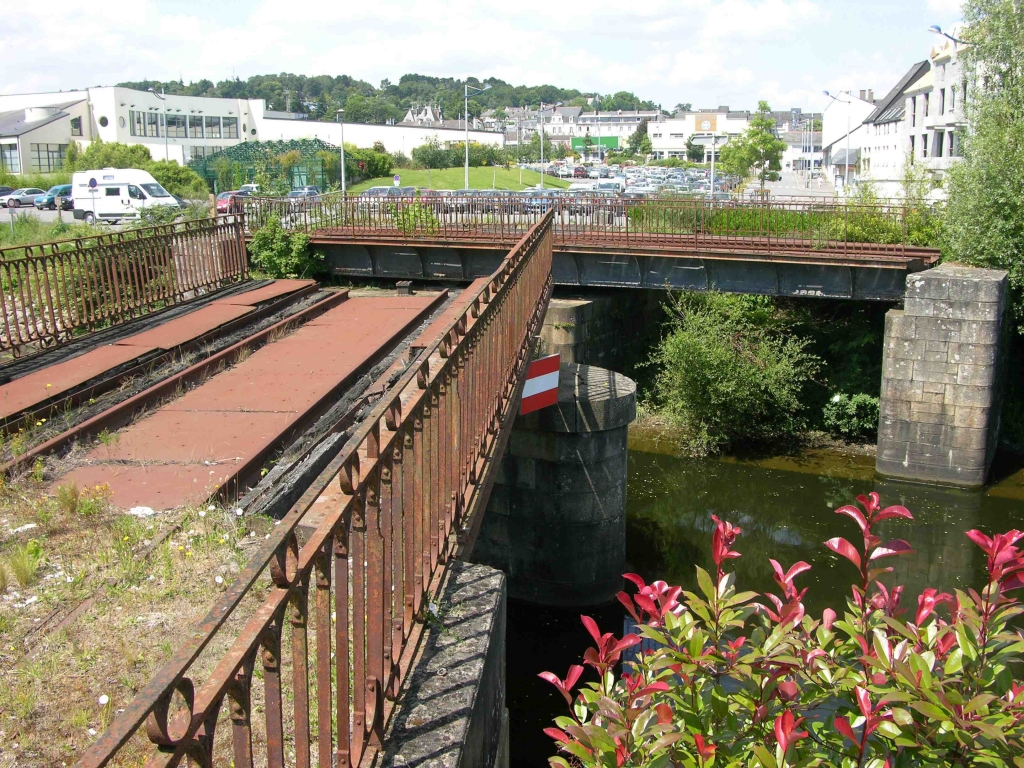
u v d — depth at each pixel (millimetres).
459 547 4844
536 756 9672
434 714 3395
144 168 55250
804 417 21531
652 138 149125
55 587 4461
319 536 2668
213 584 4543
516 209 20969
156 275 11695
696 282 19875
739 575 14328
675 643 3314
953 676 3010
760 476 18812
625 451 13141
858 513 3402
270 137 86062
